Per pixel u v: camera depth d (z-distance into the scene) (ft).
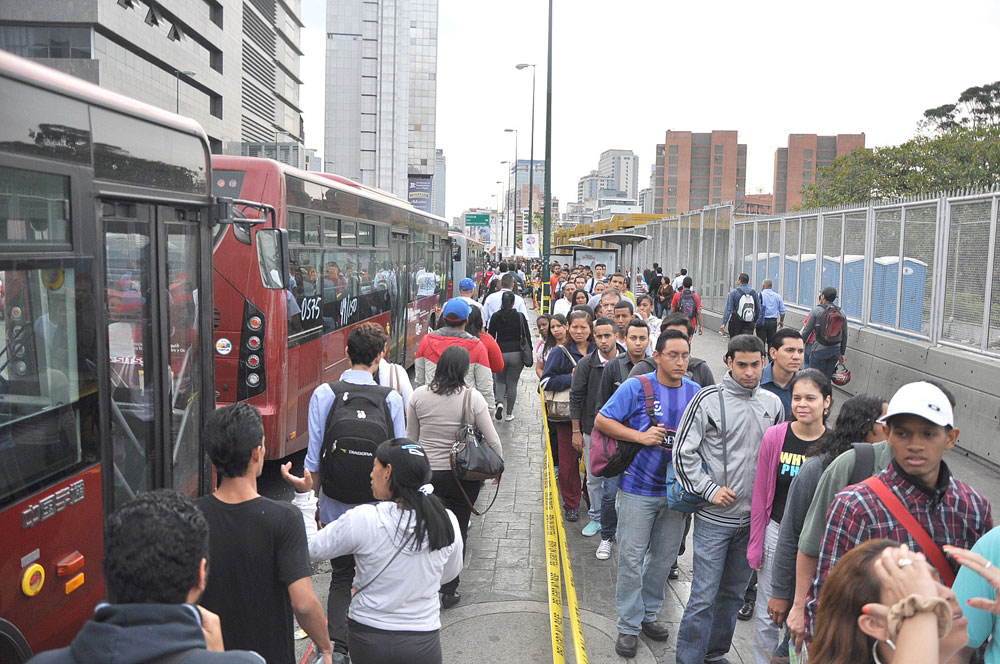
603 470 16.49
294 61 244.22
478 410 17.88
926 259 41.88
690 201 498.28
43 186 11.31
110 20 120.26
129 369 13.96
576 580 20.65
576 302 37.63
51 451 11.32
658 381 16.76
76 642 6.26
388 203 42.68
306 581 10.29
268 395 26.30
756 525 14.12
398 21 310.24
